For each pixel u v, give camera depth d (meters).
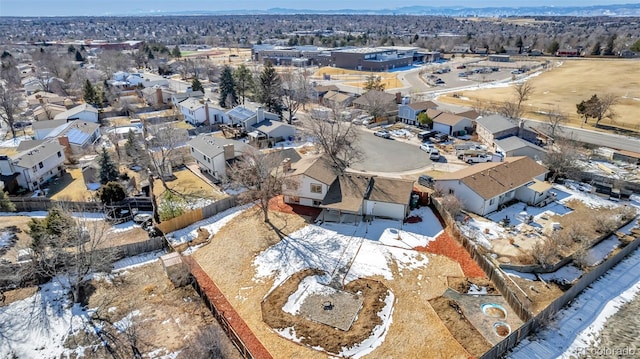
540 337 26.31
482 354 25.02
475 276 32.41
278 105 80.81
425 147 61.50
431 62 168.50
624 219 41.62
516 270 33.59
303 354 25.12
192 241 37.66
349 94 95.81
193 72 137.38
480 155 57.56
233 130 70.62
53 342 26.00
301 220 41.00
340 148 54.75
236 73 98.69
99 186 49.53
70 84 114.56
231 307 29.28
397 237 37.62
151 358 24.66
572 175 51.19
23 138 70.44
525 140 62.38
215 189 48.88
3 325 27.31
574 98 95.88
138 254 35.47
